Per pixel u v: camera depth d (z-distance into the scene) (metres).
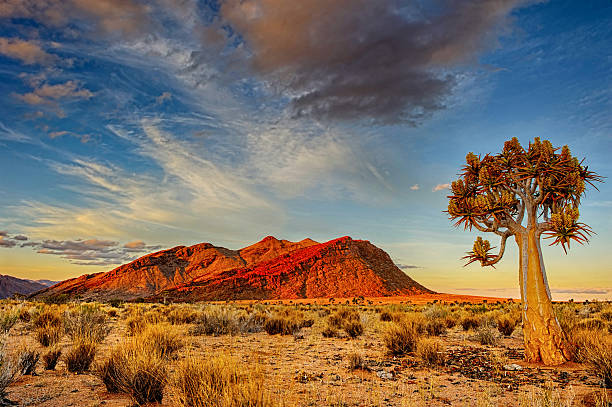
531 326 10.58
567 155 10.55
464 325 20.30
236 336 15.87
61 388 7.07
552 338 10.26
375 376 8.99
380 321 23.92
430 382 8.41
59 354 8.81
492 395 7.25
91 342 9.57
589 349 9.14
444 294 150.00
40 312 18.28
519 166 11.38
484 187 11.52
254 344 13.78
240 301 136.00
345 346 13.81
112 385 6.91
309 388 7.52
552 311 10.52
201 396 4.86
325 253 186.38
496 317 22.20
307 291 154.75
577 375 8.77
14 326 16.66
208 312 18.89
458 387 7.97
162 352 9.00
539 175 10.80
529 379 8.58
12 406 5.96
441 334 17.56
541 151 10.74
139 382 6.30
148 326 10.92
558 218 9.77
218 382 5.23
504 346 14.02
